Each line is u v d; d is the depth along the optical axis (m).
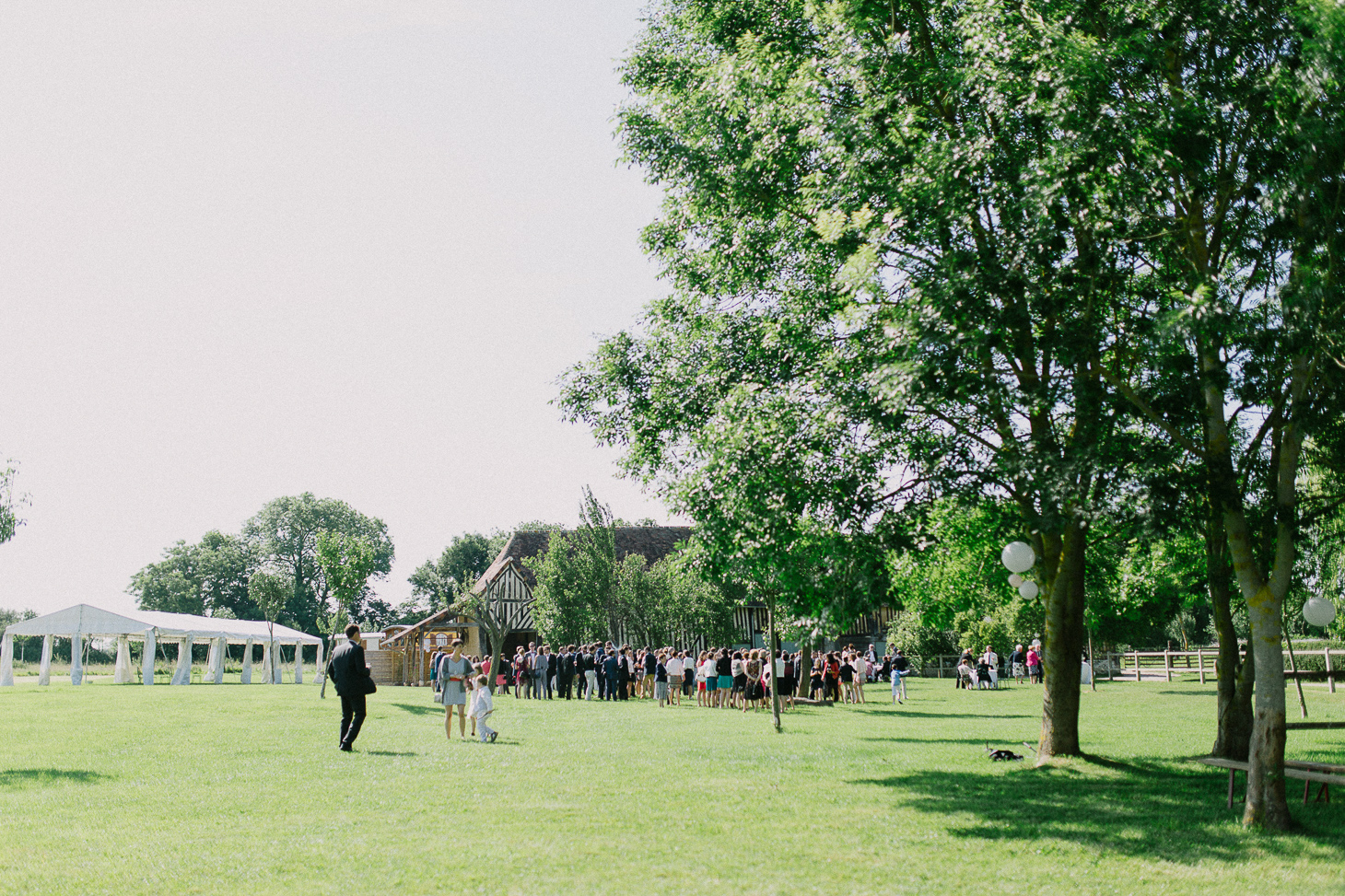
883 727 19.05
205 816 8.97
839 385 10.52
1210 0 8.96
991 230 10.36
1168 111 9.01
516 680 33.00
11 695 30.66
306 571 90.88
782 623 26.48
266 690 37.09
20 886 6.41
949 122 11.05
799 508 10.64
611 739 16.53
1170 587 26.20
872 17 10.82
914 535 10.79
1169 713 21.44
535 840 7.79
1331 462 10.36
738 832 8.10
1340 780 7.89
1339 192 7.83
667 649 28.31
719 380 12.55
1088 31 9.78
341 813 9.08
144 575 88.00
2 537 27.67
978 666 35.91
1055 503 9.13
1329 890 6.27
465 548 93.81
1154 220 9.37
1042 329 10.30
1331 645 30.61
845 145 10.24
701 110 12.13
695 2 13.76
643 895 6.11
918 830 8.21
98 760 13.28
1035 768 12.02
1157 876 6.66
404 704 26.34
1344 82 7.55
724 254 13.11
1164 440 10.26
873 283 9.96
